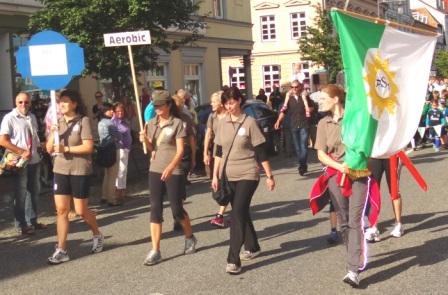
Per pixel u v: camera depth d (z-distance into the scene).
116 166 10.63
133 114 16.36
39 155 8.80
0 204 11.20
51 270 6.67
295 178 12.75
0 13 16.81
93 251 7.31
